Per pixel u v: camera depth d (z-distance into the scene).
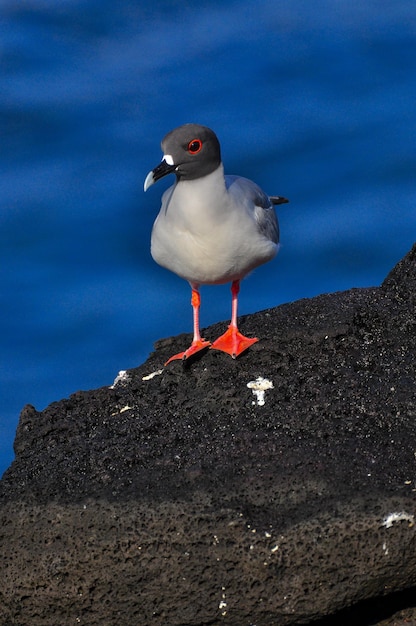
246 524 11.42
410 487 11.58
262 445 12.34
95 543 11.55
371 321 14.84
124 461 12.43
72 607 11.65
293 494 11.67
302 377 13.66
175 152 13.19
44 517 11.81
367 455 12.05
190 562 11.42
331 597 11.40
